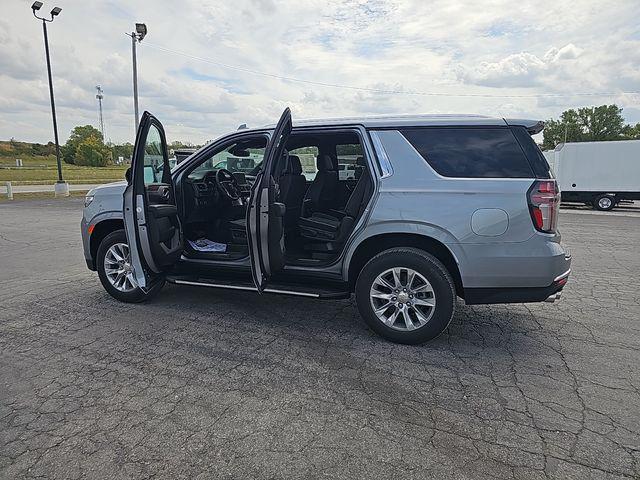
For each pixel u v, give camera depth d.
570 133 79.38
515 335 4.05
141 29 21.58
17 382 3.13
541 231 3.43
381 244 3.96
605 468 2.28
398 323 3.83
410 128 3.79
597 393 3.02
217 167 5.44
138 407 2.81
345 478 2.20
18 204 17.53
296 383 3.14
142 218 4.10
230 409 2.80
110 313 4.53
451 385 3.13
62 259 7.27
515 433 2.58
